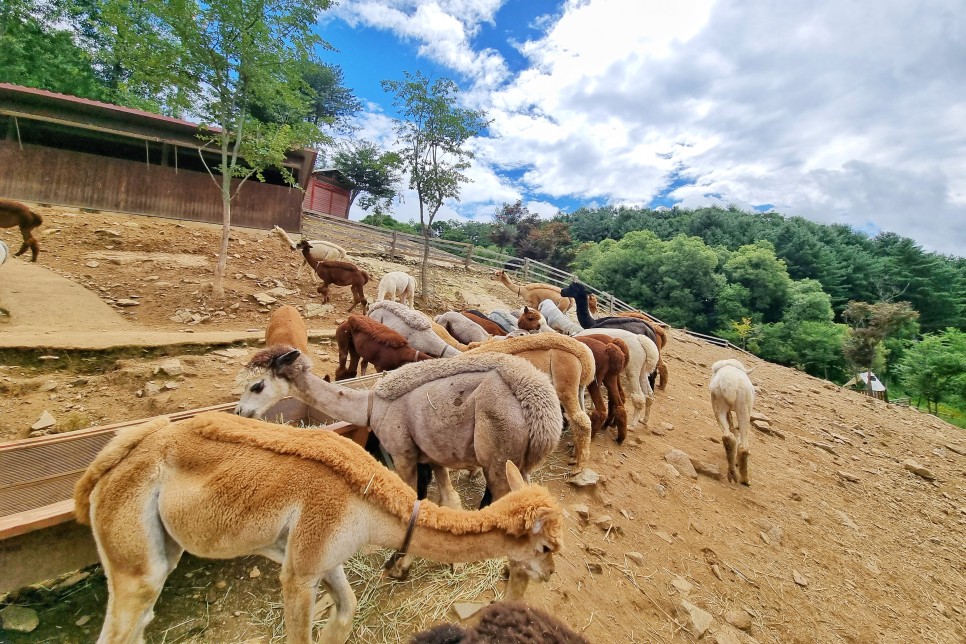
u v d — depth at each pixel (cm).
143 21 969
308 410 529
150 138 1416
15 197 1274
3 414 526
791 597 464
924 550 636
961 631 490
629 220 7419
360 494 250
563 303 1434
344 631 267
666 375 996
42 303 818
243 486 238
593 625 344
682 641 363
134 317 874
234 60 983
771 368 1852
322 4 984
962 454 1117
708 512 568
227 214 1028
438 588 337
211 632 292
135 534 235
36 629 281
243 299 1052
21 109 1317
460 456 372
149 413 571
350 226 2066
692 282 3772
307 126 1085
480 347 548
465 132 1298
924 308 4841
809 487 727
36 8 1886
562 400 531
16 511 342
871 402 1564
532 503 252
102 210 1373
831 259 5281
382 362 611
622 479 573
